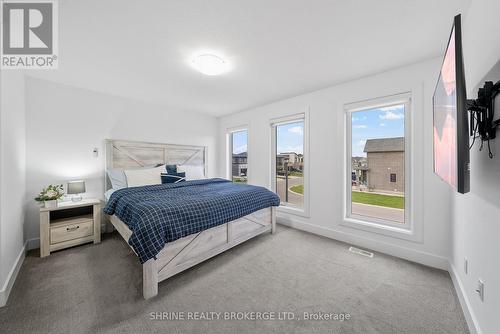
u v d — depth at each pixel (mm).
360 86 2535
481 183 1163
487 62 1094
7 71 1791
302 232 3033
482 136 1012
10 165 1825
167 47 1868
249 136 3965
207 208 1994
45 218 2250
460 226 1613
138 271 1940
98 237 2604
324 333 1264
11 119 1873
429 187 2062
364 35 1700
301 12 1437
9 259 1714
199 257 1978
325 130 2867
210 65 2041
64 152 2740
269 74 2438
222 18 1494
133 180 2936
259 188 2912
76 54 1978
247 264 2096
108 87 2852
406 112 2270
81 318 1361
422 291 1662
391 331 1280
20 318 1353
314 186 2990
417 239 2137
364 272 1949
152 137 3613
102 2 1333
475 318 1233
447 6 1378
